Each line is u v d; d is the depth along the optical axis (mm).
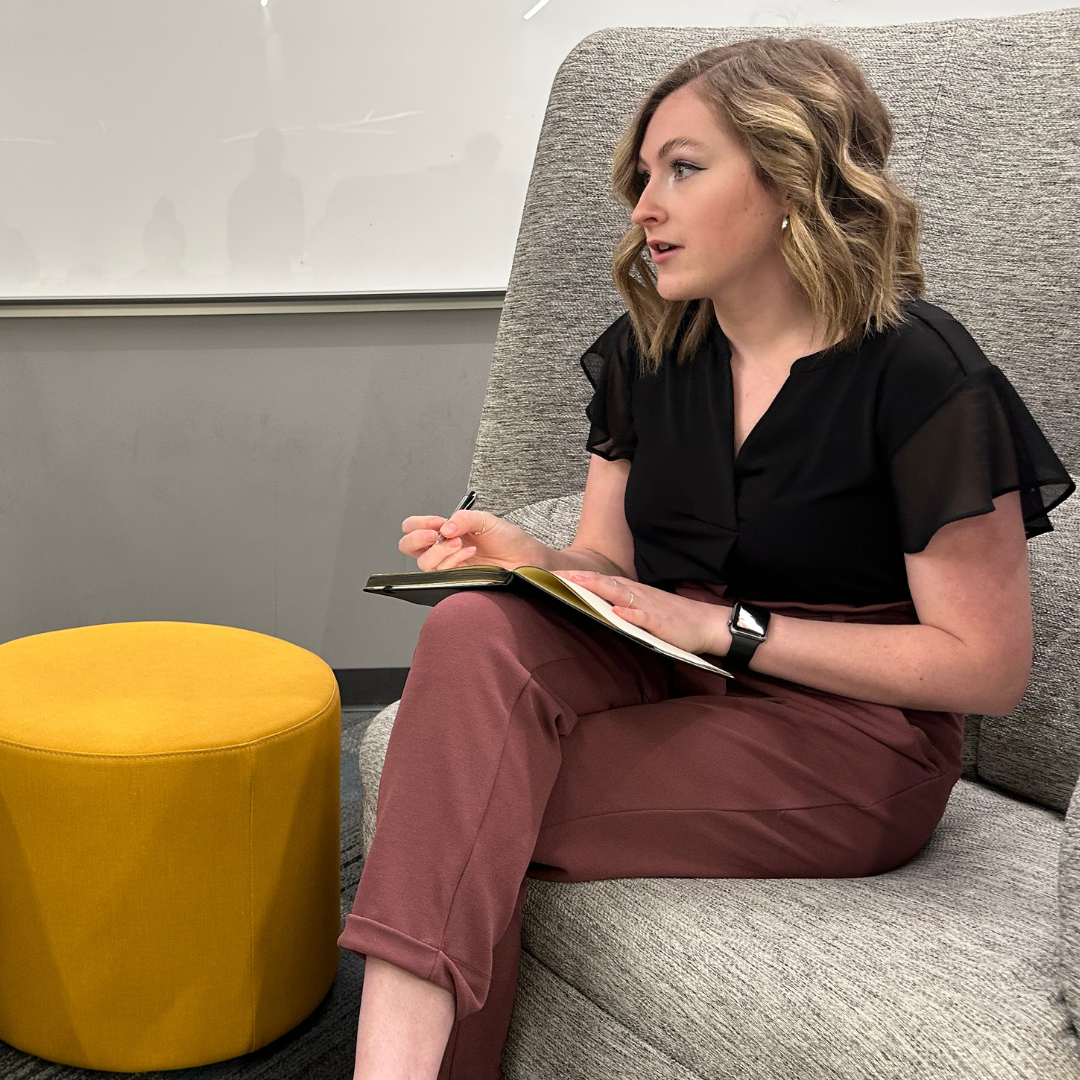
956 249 1430
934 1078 743
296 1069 1301
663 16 2457
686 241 1046
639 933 925
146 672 1429
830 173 1024
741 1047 834
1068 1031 770
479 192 2484
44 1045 1261
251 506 2600
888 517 1042
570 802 971
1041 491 1030
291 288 2482
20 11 2303
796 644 1009
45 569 2584
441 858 859
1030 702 1263
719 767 986
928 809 1052
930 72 1468
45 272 2424
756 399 1105
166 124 2379
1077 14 1438
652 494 1177
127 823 1188
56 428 2521
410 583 1008
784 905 936
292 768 1275
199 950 1234
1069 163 1374
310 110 2404
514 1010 1043
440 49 2410
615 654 1036
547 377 1603
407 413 2586
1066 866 796
